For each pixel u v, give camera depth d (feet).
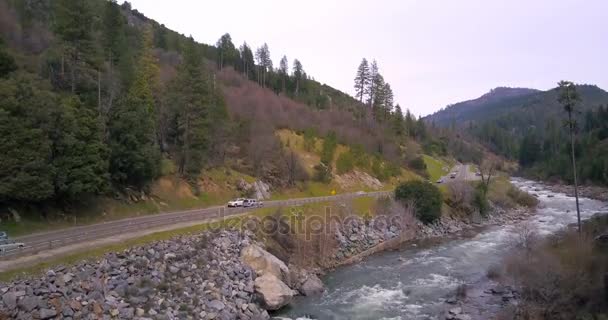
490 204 271.69
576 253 109.40
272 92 479.41
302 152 324.60
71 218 134.72
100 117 148.66
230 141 263.70
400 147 424.05
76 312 75.31
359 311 105.50
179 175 202.69
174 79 235.40
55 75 190.60
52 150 126.21
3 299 70.13
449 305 107.34
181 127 207.00
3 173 110.83
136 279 90.33
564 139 582.35
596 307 87.04
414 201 217.77
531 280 100.07
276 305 105.09
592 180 409.90
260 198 229.04
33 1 294.66
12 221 115.96
